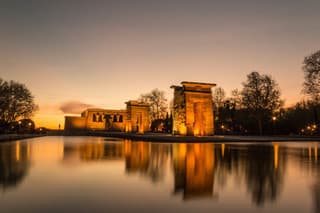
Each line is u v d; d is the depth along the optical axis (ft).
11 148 75.56
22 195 23.44
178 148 75.77
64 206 20.31
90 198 22.70
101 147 79.41
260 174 34.73
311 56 146.92
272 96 183.32
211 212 19.39
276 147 81.97
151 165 42.32
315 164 43.91
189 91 133.08
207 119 134.51
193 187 27.25
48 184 27.99
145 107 222.69
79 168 38.83
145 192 25.04
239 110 217.36
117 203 21.31
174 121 141.18
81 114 316.60
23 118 216.74
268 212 19.53
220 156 55.26
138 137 129.70
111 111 279.69
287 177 32.83
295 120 223.92
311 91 146.61
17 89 197.06
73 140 127.95
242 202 22.08
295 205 21.27
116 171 36.42
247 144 96.32
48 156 54.49
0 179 30.42
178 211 19.52
